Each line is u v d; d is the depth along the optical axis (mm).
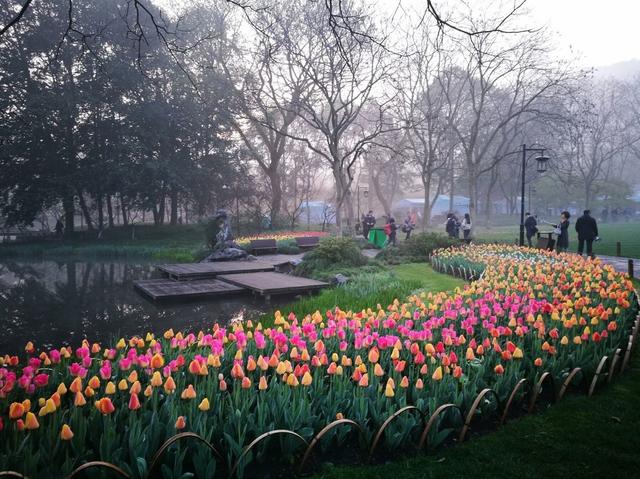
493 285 9648
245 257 21859
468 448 3979
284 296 13234
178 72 35062
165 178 35781
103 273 20453
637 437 4102
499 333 5594
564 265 11531
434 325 6148
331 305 9820
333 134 27047
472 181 35094
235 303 12531
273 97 31266
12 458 3088
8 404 3963
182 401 3951
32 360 4477
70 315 11344
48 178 35219
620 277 10250
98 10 32781
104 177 35000
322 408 4074
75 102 34062
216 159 39188
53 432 3369
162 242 34219
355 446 4023
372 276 14227
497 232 42531
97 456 3488
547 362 5230
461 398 4266
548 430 4262
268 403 4008
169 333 5492
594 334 5449
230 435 3635
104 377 4066
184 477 3238
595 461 3744
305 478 3537
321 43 23406
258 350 5504
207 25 28531
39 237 39344
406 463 3729
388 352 5344
